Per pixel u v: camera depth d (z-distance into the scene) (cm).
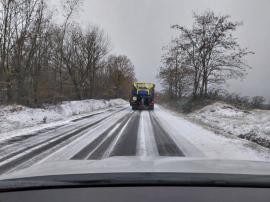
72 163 288
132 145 862
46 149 786
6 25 1992
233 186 201
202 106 2672
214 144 912
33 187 192
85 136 1039
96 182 198
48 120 1666
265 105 2681
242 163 281
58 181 198
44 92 2386
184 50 2894
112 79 6119
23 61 2161
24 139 961
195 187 198
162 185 200
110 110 2902
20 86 2130
